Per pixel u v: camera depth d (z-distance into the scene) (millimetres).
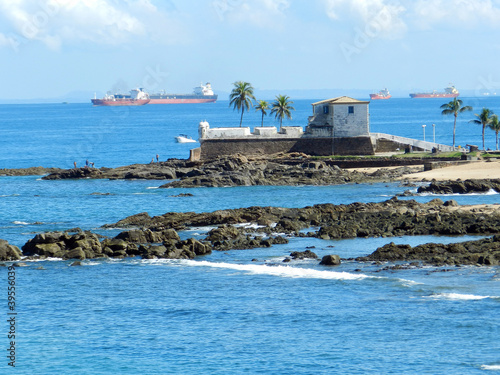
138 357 65062
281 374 60156
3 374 61969
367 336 67375
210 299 80750
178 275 91188
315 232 114312
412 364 60750
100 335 70812
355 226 114312
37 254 103062
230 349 66000
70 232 116750
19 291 85812
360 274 86938
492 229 109062
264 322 72562
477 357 61438
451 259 90875
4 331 72438
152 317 75625
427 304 74625
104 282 89000
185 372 61312
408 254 94125
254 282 86375
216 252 103438
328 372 60156
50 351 66938
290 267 92188
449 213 121562
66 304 80750
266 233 115250
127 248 103812
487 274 84125
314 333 68875
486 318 69750
